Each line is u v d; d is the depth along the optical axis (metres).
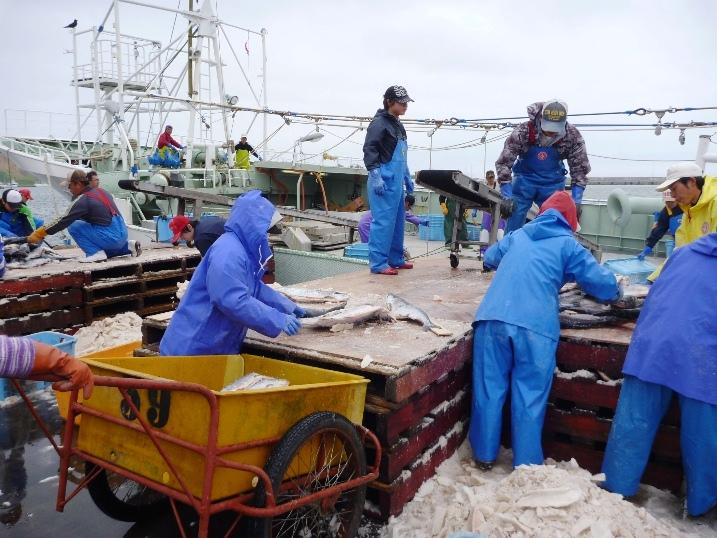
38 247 6.79
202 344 3.33
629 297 3.99
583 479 3.21
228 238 3.27
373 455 3.21
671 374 3.13
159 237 10.55
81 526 3.12
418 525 3.09
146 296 7.03
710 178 4.48
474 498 3.15
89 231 7.00
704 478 3.15
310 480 2.67
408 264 6.80
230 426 2.32
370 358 3.21
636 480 3.38
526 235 4.04
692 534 3.07
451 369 3.65
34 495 3.42
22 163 13.92
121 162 15.95
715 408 3.07
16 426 4.35
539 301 3.73
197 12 15.45
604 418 3.76
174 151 14.66
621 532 2.84
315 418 2.58
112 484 3.53
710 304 3.10
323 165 13.78
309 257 8.60
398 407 3.07
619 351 3.70
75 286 6.26
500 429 3.72
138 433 2.53
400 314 4.17
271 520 2.45
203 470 2.31
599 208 11.91
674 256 3.37
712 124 8.35
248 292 3.21
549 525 2.83
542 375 3.66
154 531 3.10
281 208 9.98
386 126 5.91
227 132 16.56
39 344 2.01
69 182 7.21
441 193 6.28
